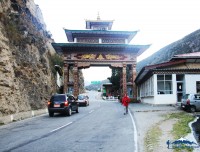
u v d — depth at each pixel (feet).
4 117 59.16
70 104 81.00
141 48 172.76
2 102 65.87
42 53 132.16
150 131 42.96
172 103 110.73
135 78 172.45
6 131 46.62
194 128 47.50
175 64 113.91
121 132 42.98
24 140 36.40
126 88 171.94
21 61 97.40
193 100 84.58
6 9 101.35
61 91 177.99
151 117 67.10
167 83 112.37
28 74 101.09
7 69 73.36
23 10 126.62
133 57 174.81
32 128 50.14
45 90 117.70
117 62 173.27
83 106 136.05
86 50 171.63
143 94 158.61
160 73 111.75
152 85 116.06
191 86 111.14
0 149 30.37
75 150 29.43
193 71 111.96
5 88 69.82
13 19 105.09
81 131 44.86
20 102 79.66
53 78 159.33
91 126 51.65
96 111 96.53
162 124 52.70
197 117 67.62
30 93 95.76
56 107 77.61
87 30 178.09
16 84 80.07
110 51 173.47
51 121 63.52
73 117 73.87
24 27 111.96
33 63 110.83
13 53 90.94
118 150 29.32
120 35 181.98
